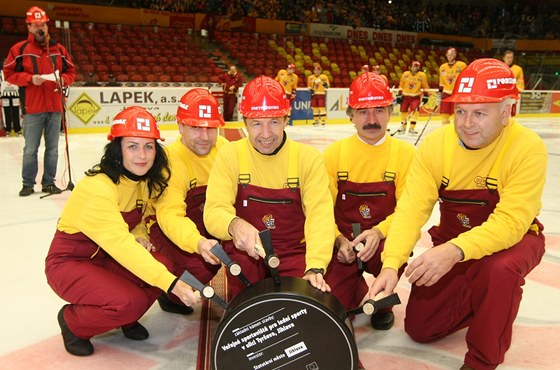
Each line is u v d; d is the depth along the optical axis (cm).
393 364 214
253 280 228
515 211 193
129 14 1767
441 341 235
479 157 204
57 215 450
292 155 219
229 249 233
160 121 1195
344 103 1504
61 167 686
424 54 2234
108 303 208
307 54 1958
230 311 171
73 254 220
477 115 190
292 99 1398
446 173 212
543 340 235
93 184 207
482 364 198
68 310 220
